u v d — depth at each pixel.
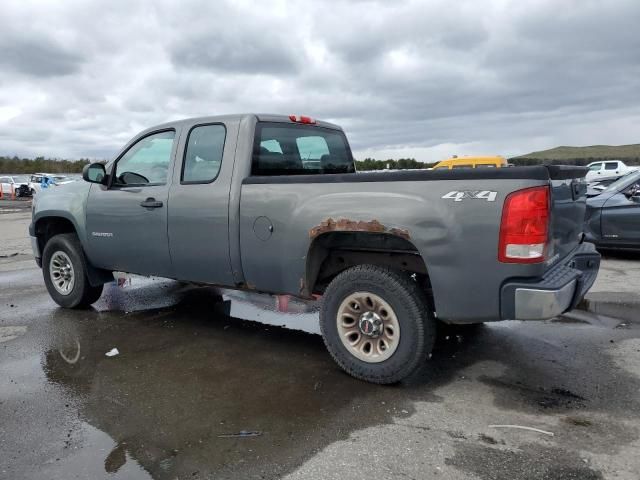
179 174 4.44
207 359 4.08
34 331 4.88
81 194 5.26
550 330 4.70
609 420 2.97
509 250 2.96
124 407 3.24
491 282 3.05
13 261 9.55
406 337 3.36
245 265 4.05
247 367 3.90
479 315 3.12
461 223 3.09
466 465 2.54
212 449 2.73
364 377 3.56
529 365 3.86
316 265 3.82
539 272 2.97
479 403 3.23
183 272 4.52
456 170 3.12
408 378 3.66
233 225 4.04
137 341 4.55
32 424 3.04
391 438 2.81
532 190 2.91
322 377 3.70
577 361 3.92
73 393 3.47
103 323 5.12
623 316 5.11
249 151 4.11
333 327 3.67
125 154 4.96
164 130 4.64
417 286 3.39
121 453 2.70
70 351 4.31
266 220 3.86
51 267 5.68
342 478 2.45
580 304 5.55
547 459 2.58
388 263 3.73
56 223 5.90
